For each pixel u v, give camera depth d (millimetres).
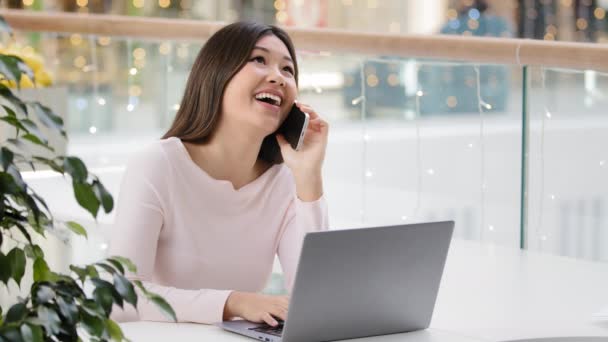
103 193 1312
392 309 1963
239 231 2361
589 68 2750
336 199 3762
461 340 1970
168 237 2289
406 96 3516
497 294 2418
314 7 8555
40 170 3779
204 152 2340
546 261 2840
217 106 2301
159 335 1950
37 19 4133
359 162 3672
